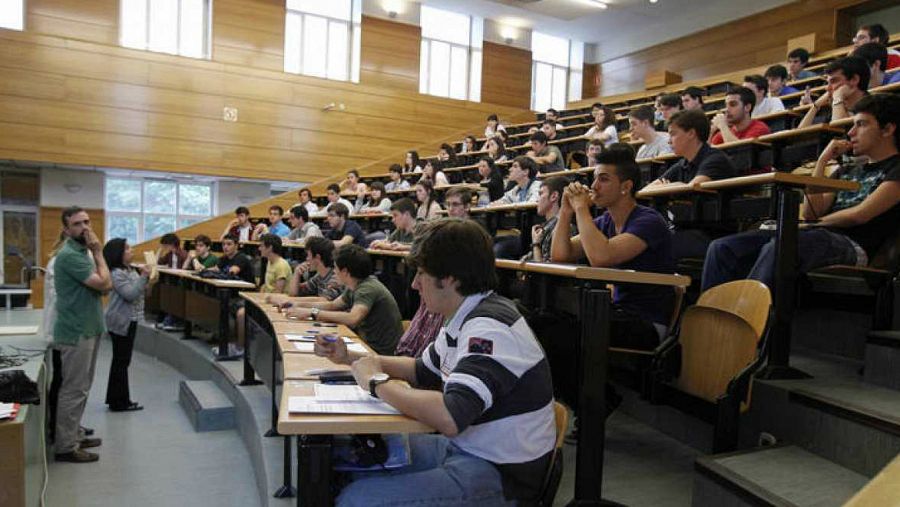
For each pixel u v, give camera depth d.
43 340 3.46
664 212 3.14
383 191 7.62
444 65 12.24
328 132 10.28
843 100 3.24
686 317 2.13
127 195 10.12
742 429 2.06
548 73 13.27
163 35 9.63
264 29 10.12
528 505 1.37
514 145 9.31
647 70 12.09
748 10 10.27
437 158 9.04
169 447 3.57
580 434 1.76
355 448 1.39
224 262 6.22
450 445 1.51
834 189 2.15
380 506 1.25
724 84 8.96
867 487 0.72
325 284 4.14
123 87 8.80
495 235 4.44
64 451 3.27
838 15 9.05
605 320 1.77
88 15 9.05
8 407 1.99
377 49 11.23
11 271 9.39
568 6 11.28
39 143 8.33
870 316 2.39
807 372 2.19
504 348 1.35
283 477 2.58
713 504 1.65
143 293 4.36
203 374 5.00
